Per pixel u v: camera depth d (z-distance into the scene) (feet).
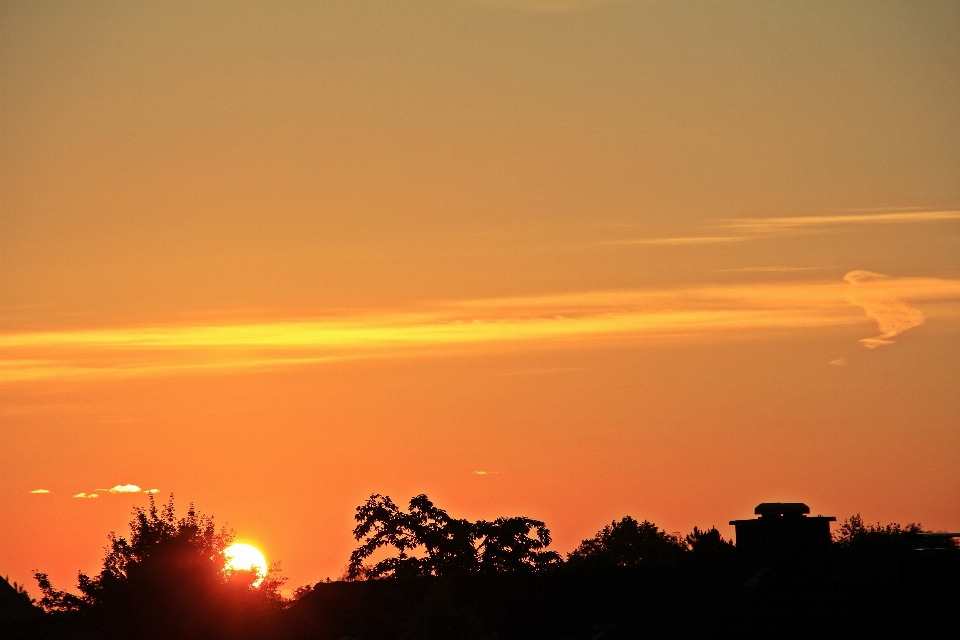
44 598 282.97
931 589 201.36
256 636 281.33
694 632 227.81
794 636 216.33
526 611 262.67
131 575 281.74
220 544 291.17
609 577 266.36
